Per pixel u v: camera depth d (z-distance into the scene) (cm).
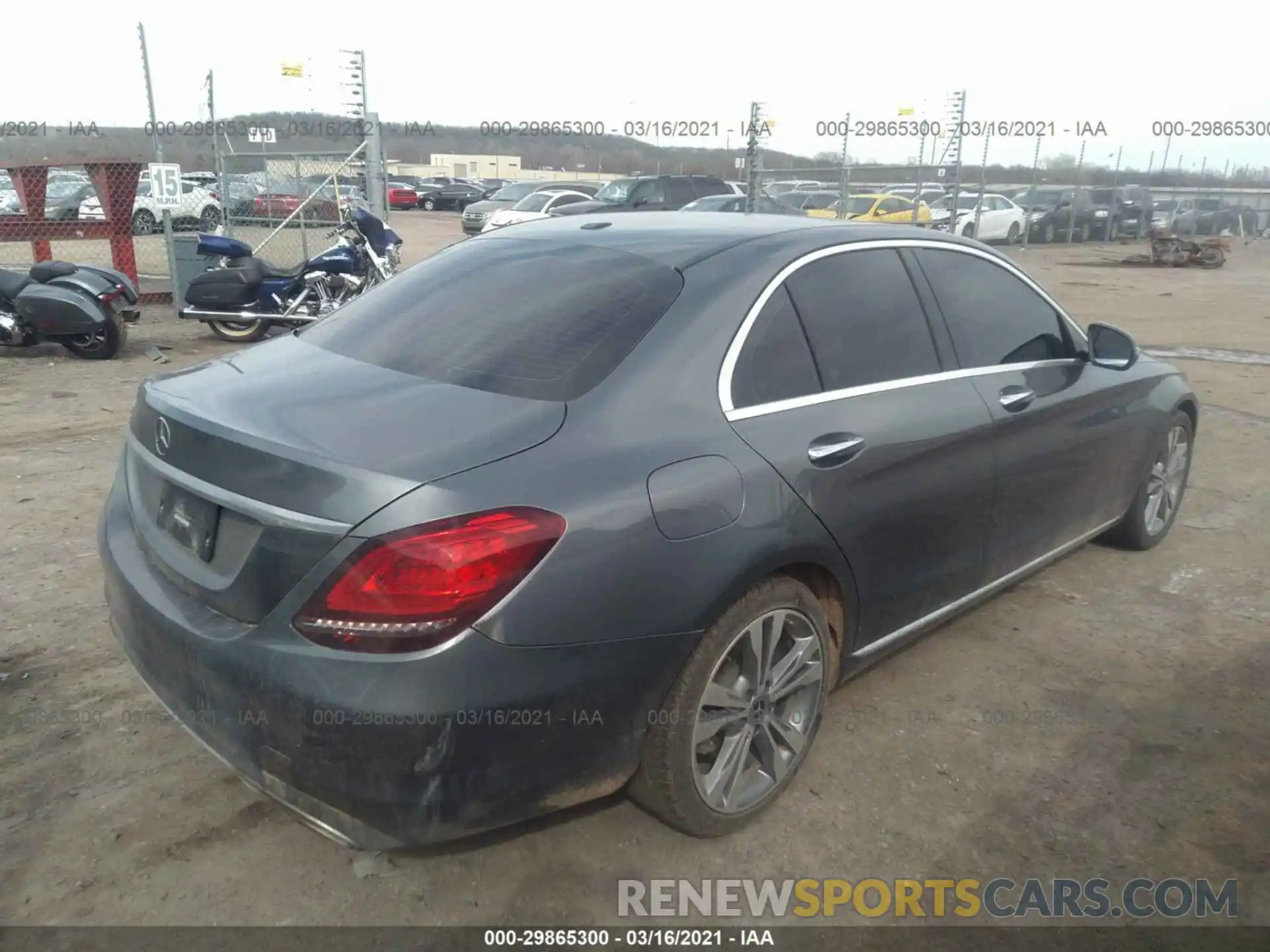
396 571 215
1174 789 316
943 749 334
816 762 324
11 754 314
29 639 385
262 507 229
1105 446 431
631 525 240
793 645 295
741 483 265
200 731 249
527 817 244
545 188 2528
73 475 586
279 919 253
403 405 253
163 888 262
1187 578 480
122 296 952
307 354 304
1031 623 430
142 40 1114
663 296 284
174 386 287
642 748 259
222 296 993
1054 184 3259
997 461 359
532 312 288
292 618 224
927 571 340
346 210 1201
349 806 225
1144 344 1186
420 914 256
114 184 1239
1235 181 3444
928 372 343
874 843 288
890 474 312
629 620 241
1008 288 398
